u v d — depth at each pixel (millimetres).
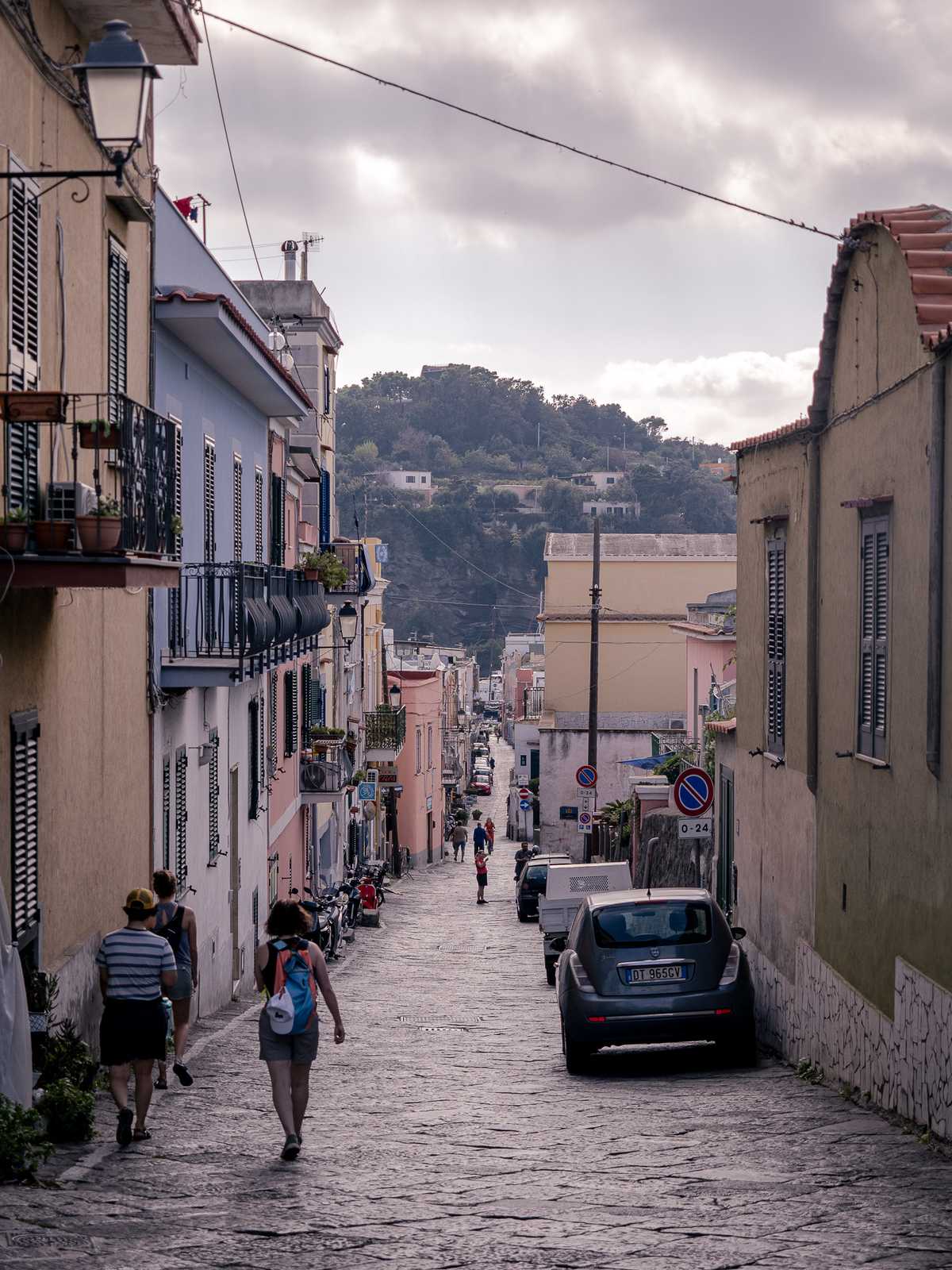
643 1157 9188
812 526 14898
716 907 14688
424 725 72938
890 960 11773
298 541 32938
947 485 10438
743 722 19172
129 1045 9359
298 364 38719
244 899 23922
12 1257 6324
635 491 195750
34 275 10633
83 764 12656
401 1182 8305
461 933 38969
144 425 10703
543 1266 6312
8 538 9523
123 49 8375
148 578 10484
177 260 18859
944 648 10445
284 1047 9039
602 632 59875
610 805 41688
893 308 12094
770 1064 15281
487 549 196000
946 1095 9914
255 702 25141
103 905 13461
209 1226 7055
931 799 10781
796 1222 7203
